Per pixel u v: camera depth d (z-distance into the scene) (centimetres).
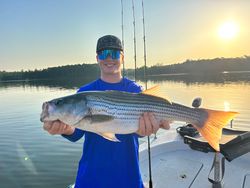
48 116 118
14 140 488
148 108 126
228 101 836
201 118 132
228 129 175
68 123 120
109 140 124
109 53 132
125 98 124
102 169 122
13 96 1409
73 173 344
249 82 1653
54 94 1438
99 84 135
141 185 127
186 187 176
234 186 174
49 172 346
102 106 122
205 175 187
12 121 673
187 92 1145
